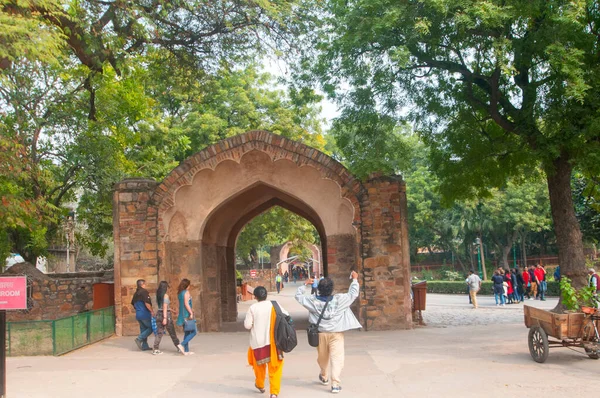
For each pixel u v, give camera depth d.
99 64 11.71
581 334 8.15
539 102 11.35
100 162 16.48
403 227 13.62
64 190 17.30
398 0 10.84
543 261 40.34
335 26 12.47
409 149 13.38
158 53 14.70
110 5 11.81
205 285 15.24
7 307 6.38
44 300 15.28
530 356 9.04
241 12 13.01
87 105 16.47
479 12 9.65
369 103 12.51
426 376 7.73
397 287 13.49
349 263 14.16
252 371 8.52
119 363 9.50
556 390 6.72
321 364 7.29
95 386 7.54
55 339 10.45
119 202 14.00
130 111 17.69
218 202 14.46
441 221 40.66
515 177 14.62
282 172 14.45
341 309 6.98
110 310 13.58
